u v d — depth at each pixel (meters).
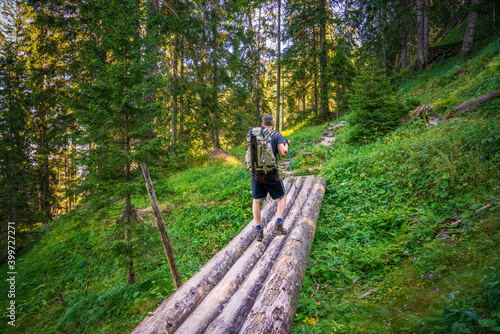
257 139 3.27
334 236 4.43
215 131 14.62
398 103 9.02
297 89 20.02
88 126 4.48
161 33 10.85
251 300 2.32
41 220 10.85
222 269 3.03
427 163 4.98
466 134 4.83
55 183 15.66
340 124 14.43
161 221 3.41
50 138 13.34
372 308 2.52
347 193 5.83
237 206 6.83
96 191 4.47
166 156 4.82
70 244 7.32
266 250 3.33
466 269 2.54
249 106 16.38
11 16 14.65
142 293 4.35
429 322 1.99
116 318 4.04
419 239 3.52
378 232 4.20
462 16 19.78
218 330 1.85
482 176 3.87
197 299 2.46
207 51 12.96
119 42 4.57
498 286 1.89
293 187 6.57
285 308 2.12
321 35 18.44
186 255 5.26
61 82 12.36
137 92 4.22
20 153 11.88
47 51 12.04
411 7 17.47
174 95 11.64
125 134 4.55
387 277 3.07
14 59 12.55
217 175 9.64
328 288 3.21
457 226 3.40
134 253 4.38
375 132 8.68
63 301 5.20
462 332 1.66
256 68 17.33
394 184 5.17
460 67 11.07
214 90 12.76
